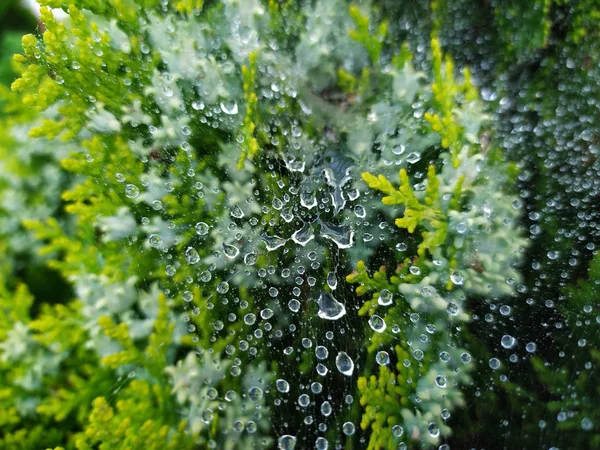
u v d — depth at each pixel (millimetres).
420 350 80
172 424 74
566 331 83
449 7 97
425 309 82
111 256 79
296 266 93
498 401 79
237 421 78
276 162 98
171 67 89
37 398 72
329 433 81
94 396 73
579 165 95
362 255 93
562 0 94
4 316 73
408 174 92
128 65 87
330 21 93
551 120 98
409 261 85
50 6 83
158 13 90
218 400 79
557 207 91
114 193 82
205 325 82
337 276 92
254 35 92
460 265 82
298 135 96
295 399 84
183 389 75
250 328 88
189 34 90
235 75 93
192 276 86
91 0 84
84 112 84
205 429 77
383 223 94
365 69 87
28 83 82
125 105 88
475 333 84
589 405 74
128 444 67
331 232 95
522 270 88
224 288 87
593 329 81
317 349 86
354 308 90
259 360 85
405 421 74
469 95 83
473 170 84
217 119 92
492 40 100
